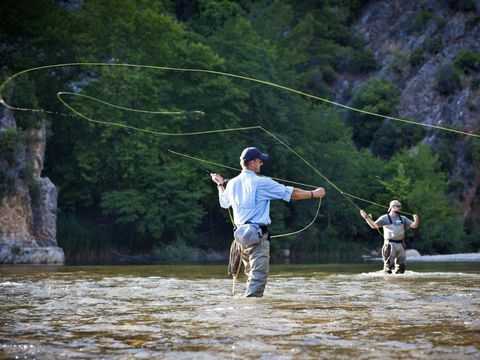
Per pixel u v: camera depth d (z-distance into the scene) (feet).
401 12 286.05
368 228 180.75
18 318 17.44
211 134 153.48
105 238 135.64
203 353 11.97
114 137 138.82
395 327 15.17
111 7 145.38
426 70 251.80
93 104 135.85
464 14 264.31
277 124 168.25
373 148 233.76
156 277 40.63
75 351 12.39
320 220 175.22
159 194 138.41
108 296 24.36
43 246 108.99
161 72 151.84
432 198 180.14
